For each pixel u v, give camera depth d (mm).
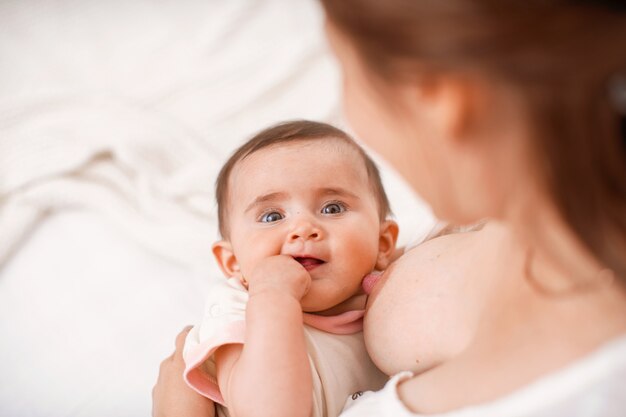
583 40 470
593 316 596
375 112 606
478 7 479
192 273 1646
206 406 1056
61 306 1604
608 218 514
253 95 2006
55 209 1810
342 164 1123
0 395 1438
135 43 2244
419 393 703
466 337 806
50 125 1905
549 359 612
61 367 1482
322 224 1059
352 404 854
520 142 523
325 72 2049
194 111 2004
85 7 2354
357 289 1089
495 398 635
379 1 516
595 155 491
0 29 2301
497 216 593
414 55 513
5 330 1559
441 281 885
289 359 889
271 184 1094
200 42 2201
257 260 1060
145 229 1700
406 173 640
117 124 1899
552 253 578
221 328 982
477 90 521
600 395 563
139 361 1480
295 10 2266
